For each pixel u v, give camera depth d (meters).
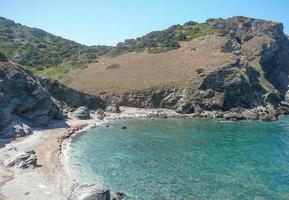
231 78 116.69
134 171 51.34
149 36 179.25
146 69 132.38
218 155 62.25
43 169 49.12
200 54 135.12
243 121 100.19
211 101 112.50
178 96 114.19
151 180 47.69
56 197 39.66
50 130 75.75
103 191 38.09
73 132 76.56
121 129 84.19
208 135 80.00
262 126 93.31
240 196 42.81
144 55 148.88
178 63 131.00
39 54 172.50
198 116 105.69
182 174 50.62
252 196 42.94
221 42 143.00
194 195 42.69
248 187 46.00
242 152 65.00
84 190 38.16
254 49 162.25
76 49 191.75
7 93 74.06
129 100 115.94
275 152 65.56
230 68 119.81
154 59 140.75
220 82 115.69
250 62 156.88
